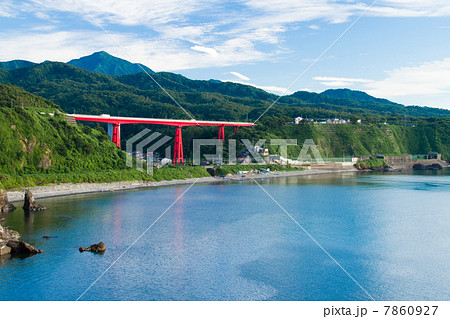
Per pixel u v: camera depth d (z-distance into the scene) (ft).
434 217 320.50
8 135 422.00
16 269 189.06
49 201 375.86
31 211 321.32
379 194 456.45
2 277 179.22
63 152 469.16
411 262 207.72
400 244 239.91
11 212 317.83
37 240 237.04
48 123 483.92
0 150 408.67
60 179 432.25
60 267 192.95
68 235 249.96
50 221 287.07
